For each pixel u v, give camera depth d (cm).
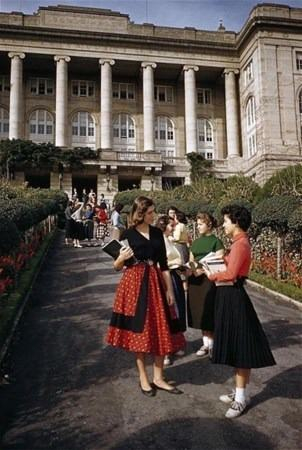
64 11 4706
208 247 600
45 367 590
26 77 4922
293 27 4509
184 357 613
